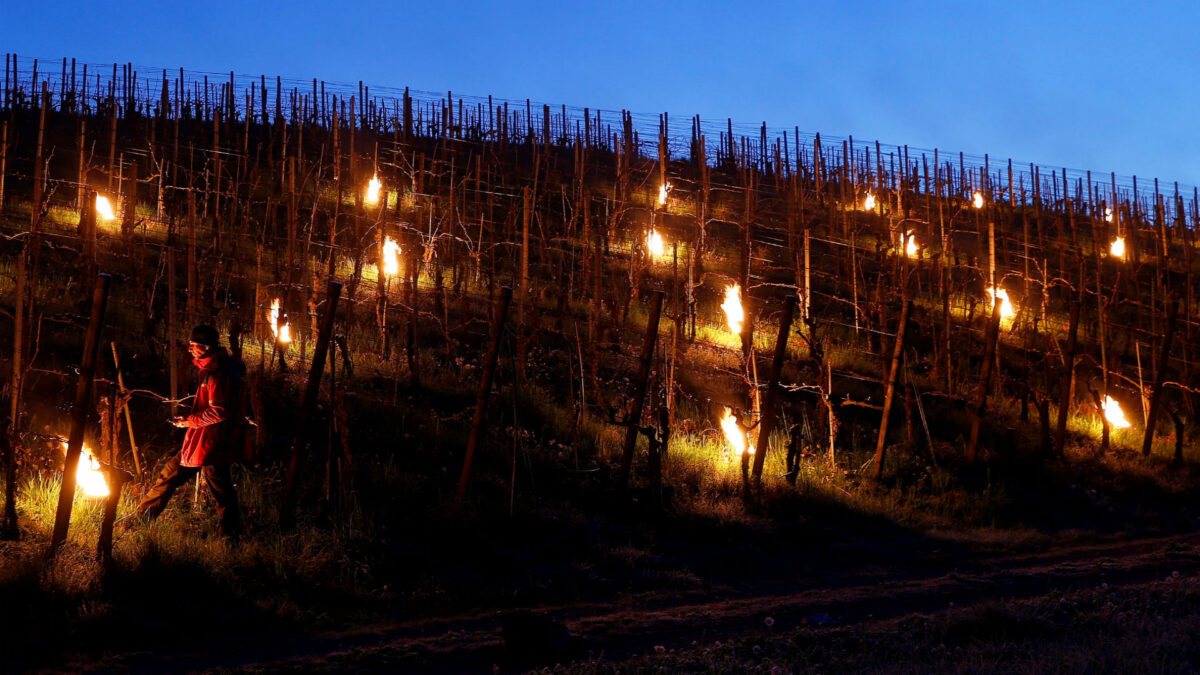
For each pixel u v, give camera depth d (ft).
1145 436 53.21
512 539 30.83
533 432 40.14
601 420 42.37
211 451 26.78
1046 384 59.31
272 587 25.05
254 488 29.71
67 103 92.68
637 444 40.32
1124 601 27.12
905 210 95.86
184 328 42.19
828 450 44.55
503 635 21.89
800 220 83.92
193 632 22.50
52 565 23.32
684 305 54.19
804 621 25.81
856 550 34.88
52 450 29.84
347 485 30.96
